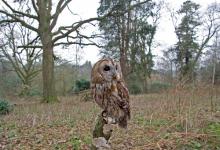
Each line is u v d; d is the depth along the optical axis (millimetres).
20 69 39594
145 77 36344
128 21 35094
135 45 36562
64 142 9211
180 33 38688
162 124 10273
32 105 20906
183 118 9711
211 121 9570
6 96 35719
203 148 7594
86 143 8812
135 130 9750
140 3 25500
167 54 41250
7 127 12117
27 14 24688
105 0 28531
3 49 36062
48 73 23734
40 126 11984
